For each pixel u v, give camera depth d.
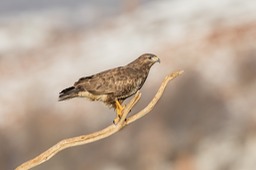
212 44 74.56
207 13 87.62
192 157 53.94
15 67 81.94
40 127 61.59
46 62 82.19
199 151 54.31
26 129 61.03
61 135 60.12
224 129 55.91
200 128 56.16
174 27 84.69
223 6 88.75
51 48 88.56
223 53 71.19
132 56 80.00
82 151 53.09
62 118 61.78
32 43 93.31
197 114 58.00
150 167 53.56
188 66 69.12
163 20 89.50
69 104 63.38
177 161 53.94
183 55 72.94
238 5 87.56
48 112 63.56
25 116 63.81
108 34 89.94
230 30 77.19
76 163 52.66
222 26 79.44
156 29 86.25
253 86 62.34
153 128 55.31
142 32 86.12
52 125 61.38
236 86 62.84
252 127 55.56
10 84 75.19
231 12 85.12
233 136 54.94
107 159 53.41
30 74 78.31
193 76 64.44
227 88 62.41
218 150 53.75
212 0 92.44
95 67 78.81
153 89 64.00
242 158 52.88
